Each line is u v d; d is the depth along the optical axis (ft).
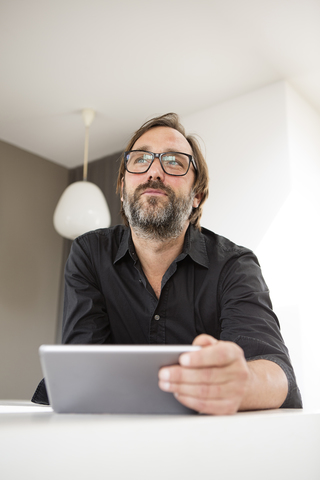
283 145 8.11
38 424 1.27
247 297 3.34
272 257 7.73
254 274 3.61
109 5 6.66
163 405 1.75
